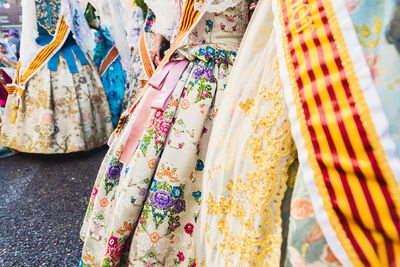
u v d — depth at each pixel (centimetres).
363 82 29
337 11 32
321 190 31
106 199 80
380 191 27
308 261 31
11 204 127
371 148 27
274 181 37
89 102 183
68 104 173
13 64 225
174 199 64
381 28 29
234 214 42
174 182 64
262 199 37
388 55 28
